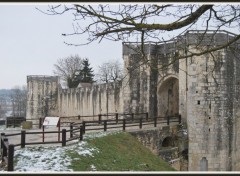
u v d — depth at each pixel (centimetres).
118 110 3219
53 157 1309
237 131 2325
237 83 2358
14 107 9488
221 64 2208
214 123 2194
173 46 2516
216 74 2205
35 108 4219
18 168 1158
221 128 2195
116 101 3253
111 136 1892
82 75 5938
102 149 1600
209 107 2202
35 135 1980
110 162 1454
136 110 2725
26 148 1427
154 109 2705
